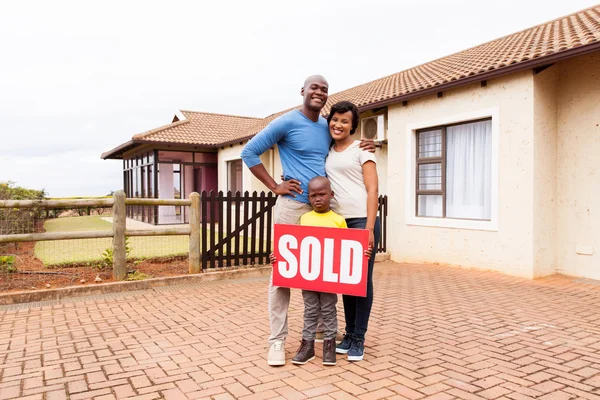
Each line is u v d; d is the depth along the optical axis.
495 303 4.95
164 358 3.24
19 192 11.66
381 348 3.44
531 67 6.05
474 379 2.79
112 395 2.59
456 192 7.68
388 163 8.90
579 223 6.43
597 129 6.21
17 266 7.13
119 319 4.39
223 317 4.47
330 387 2.69
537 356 3.22
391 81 11.88
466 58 9.59
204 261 6.89
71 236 5.79
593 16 8.10
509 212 6.59
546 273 6.53
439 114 7.74
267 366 3.07
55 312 4.69
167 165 16.73
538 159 6.35
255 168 3.21
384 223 8.88
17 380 2.82
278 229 3.15
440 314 4.49
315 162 3.20
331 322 3.09
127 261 7.33
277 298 3.17
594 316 4.36
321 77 3.14
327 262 3.02
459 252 7.45
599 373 2.89
